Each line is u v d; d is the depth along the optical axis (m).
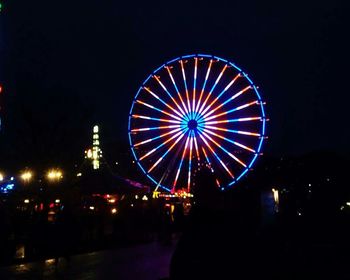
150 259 21.11
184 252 4.58
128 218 34.69
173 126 39.00
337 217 26.83
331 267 12.90
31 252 22.02
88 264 19.95
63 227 18.97
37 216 24.42
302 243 18.66
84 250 24.80
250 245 4.70
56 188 36.00
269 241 6.88
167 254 22.95
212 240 4.55
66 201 26.48
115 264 19.78
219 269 4.52
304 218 24.62
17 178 42.09
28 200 35.00
